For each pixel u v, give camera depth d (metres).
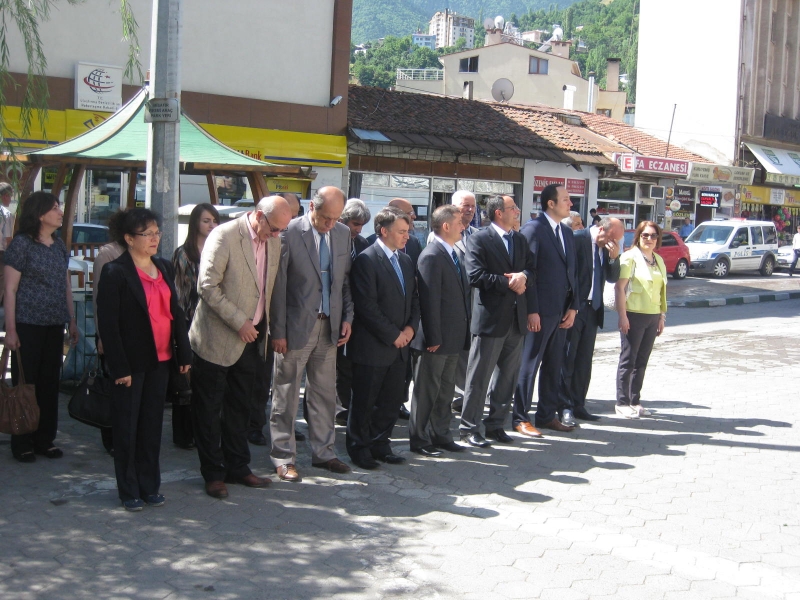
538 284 7.06
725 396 9.17
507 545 4.78
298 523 4.98
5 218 7.91
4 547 4.45
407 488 5.73
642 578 4.40
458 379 7.88
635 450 6.93
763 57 35.94
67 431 6.71
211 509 5.14
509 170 24.55
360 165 21.20
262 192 9.45
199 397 5.36
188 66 17.92
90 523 4.83
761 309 18.67
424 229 22.66
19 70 15.52
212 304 5.22
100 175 17.09
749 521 5.34
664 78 36.88
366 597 4.06
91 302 7.69
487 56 52.03
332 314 5.85
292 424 5.83
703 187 32.75
